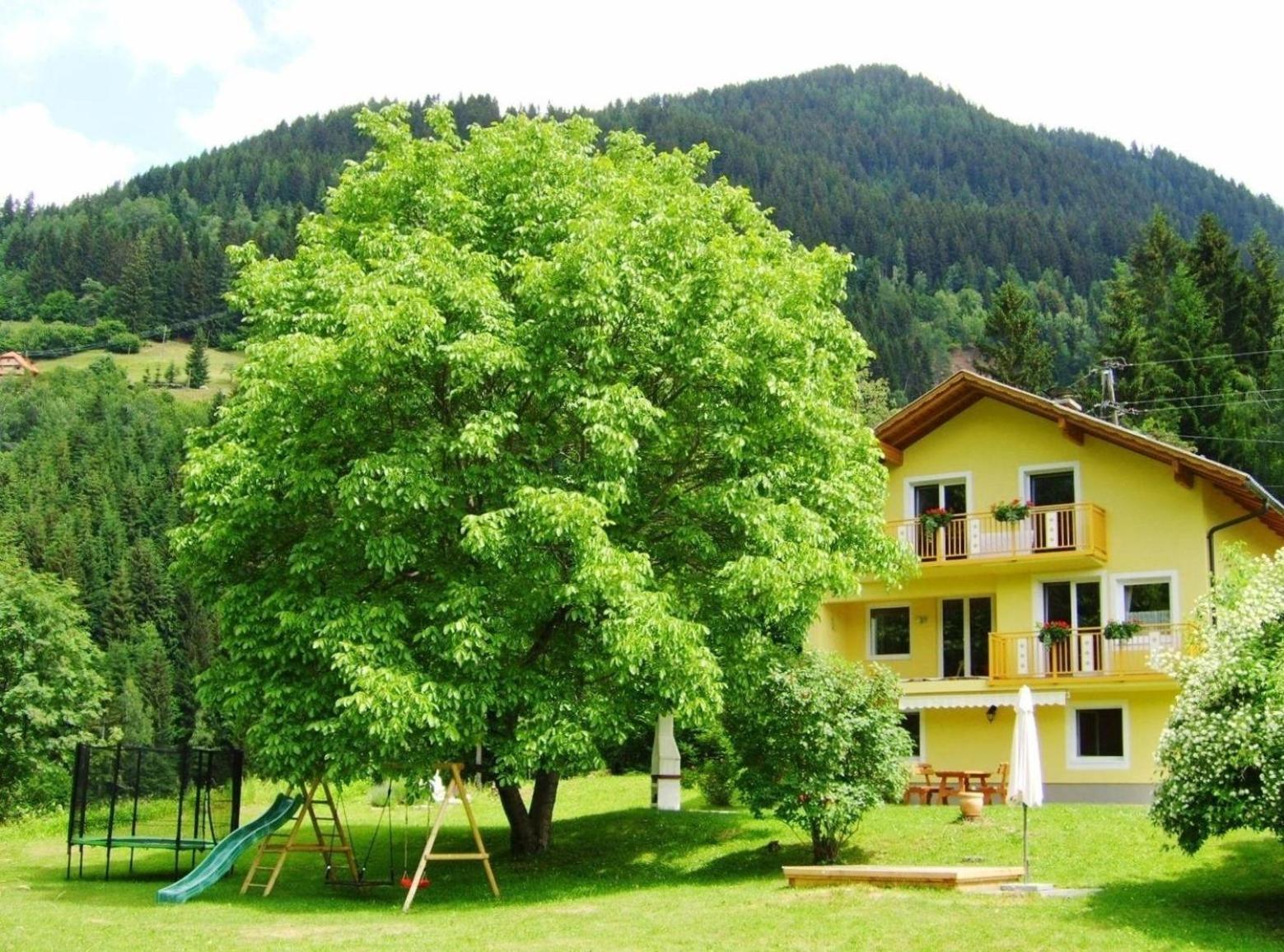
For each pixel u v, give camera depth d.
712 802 34.28
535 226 24.44
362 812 37.72
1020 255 176.75
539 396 22.56
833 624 40.12
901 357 131.50
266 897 23.17
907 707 36.56
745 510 22.98
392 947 16.55
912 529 38.28
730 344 23.58
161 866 29.09
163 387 176.50
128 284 194.75
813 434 24.44
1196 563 34.84
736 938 16.59
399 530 22.62
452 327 22.19
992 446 38.31
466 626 20.84
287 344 21.56
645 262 23.84
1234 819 17.44
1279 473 61.22
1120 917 17.05
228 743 75.06
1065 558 35.66
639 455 24.25
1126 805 32.81
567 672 23.11
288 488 22.56
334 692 21.69
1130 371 67.62
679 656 21.23
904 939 16.08
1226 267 71.75
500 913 20.14
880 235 179.50
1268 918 17.03
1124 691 34.91
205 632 95.50
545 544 22.19
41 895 23.48
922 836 25.12
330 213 26.73
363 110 27.52
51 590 51.38
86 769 27.64
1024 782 20.56
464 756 23.97
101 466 129.62
